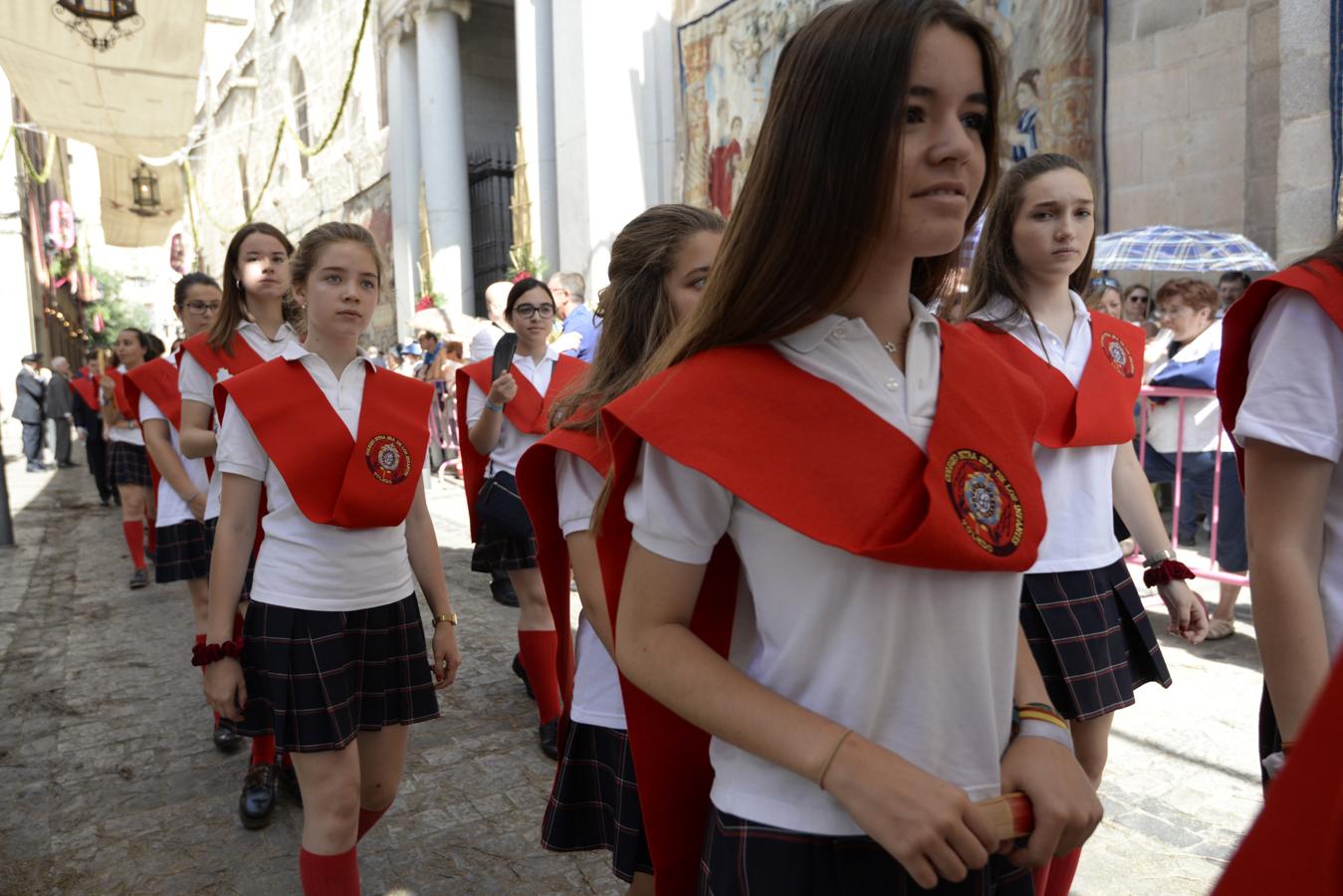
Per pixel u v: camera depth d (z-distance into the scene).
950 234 0.94
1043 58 7.97
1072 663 1.95
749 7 11.34
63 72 10.49
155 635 5.16
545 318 3.57
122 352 6.18
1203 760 3.07
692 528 1.01
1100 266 6.35
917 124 0.92
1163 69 7.30
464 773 3.27
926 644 0.98
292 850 2.82
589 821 1.85
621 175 13.00
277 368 2.22
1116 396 2.08
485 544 3.43
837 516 0.92
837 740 0.92
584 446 1.54
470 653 4.52
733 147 11.91
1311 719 0.55
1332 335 1.16
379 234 20.53
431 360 10.93
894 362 1.01
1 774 3.39
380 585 2.25
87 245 37.94
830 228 0.93
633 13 12.90
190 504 3.80
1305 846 0.53
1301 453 1.16
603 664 1.81
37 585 6.45
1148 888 2.41
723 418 0.96
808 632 0.98
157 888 2.62
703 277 1.65
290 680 2.11
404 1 17.86
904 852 0.87
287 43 24.50
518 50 14.72
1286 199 6.01
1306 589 1.15
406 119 18.59
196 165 35.09
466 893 2.55
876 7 0.91
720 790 1.09
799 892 1.00
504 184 18.11
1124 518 2.23
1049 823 0.98
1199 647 4.11
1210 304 4.83
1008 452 1.01
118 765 3.46
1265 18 6.50
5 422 21.33
